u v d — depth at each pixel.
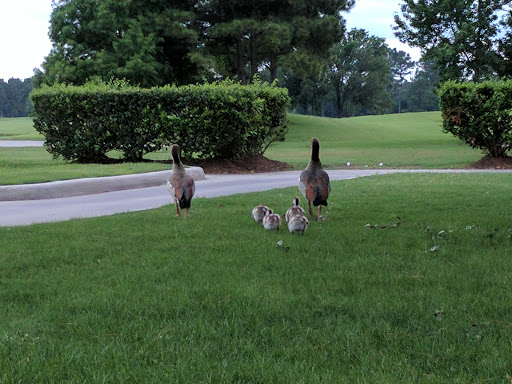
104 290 5.62
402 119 81.44
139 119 20.80
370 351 4.02
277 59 58.66
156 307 5.06
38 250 7.55
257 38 53.22
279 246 7.53
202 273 6.20
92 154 21.45
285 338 4.30
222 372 3.69
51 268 6.61
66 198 13.48
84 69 48.94
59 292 5.61
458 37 33.22
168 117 20.56
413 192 13.31
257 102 20.83
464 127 22.00
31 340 4.32
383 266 6.41
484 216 9.84
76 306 5.13
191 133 20.67
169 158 24.78
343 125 61.97
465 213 10.20
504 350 4.00
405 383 3.49
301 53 53.16
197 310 4.98
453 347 4.06
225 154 21.64
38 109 21.36
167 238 8.31
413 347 4.11
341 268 6.36
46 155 27.20
